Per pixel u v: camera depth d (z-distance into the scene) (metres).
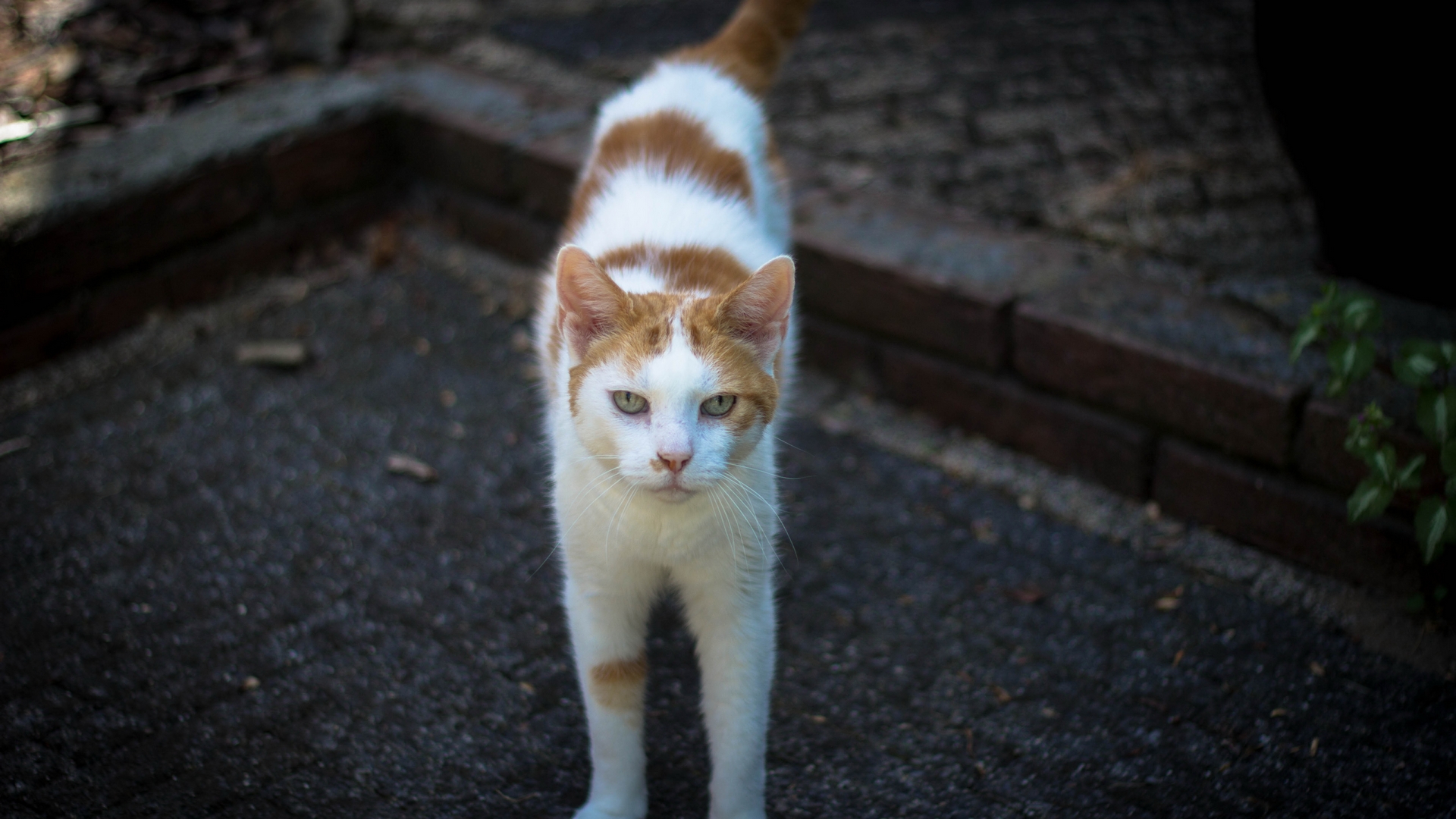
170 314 4.54
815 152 4.84
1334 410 3.29
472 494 3.76
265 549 3.52
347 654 3.18
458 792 2.80
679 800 2.81
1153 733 2.96
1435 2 3.11
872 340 4.19
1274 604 3.36
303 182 4.82
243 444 3.93
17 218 4.07
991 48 5.61
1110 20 5.84
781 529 3.10
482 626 3.28
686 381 2.32
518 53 5.44
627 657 2.69
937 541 3.63
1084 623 3.31
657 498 2.42
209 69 5.27
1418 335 3.52
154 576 3.40
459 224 5.04
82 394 4.14
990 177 4.66
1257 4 3.54
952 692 3.10
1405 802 2.76
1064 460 3.87
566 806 2.78
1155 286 3.89
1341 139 3.48
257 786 2.80
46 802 2.74
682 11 5.85
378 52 5.48
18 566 3.42
